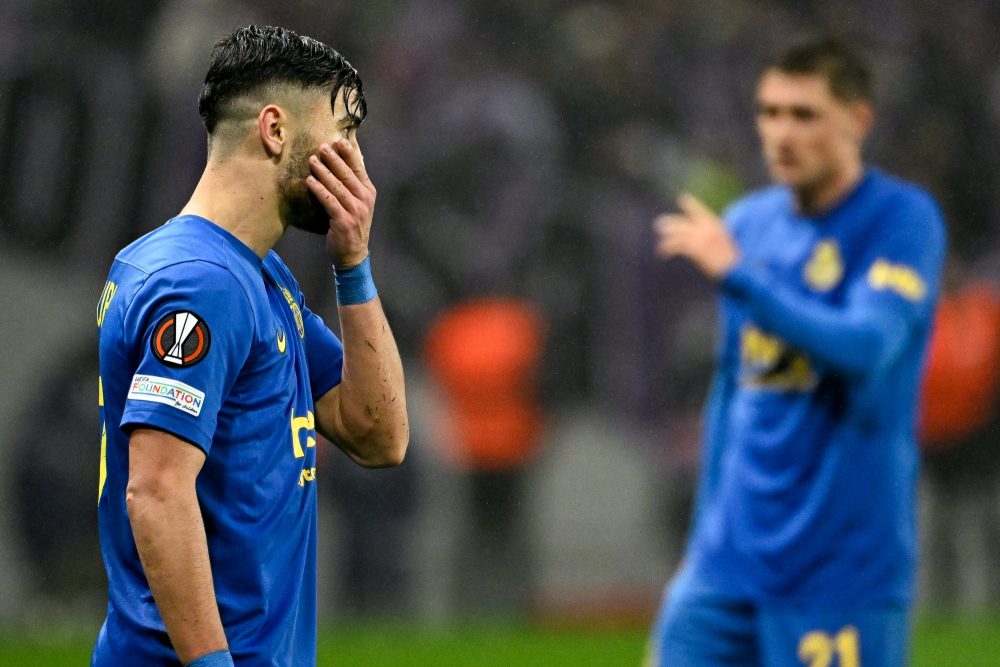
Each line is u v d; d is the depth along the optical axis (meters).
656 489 32.72
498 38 34.75
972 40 38.19
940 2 38.41
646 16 36.03
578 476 32.25
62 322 30.17
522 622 29.58
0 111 30.50
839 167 12.44
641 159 34.88
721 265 11.83
